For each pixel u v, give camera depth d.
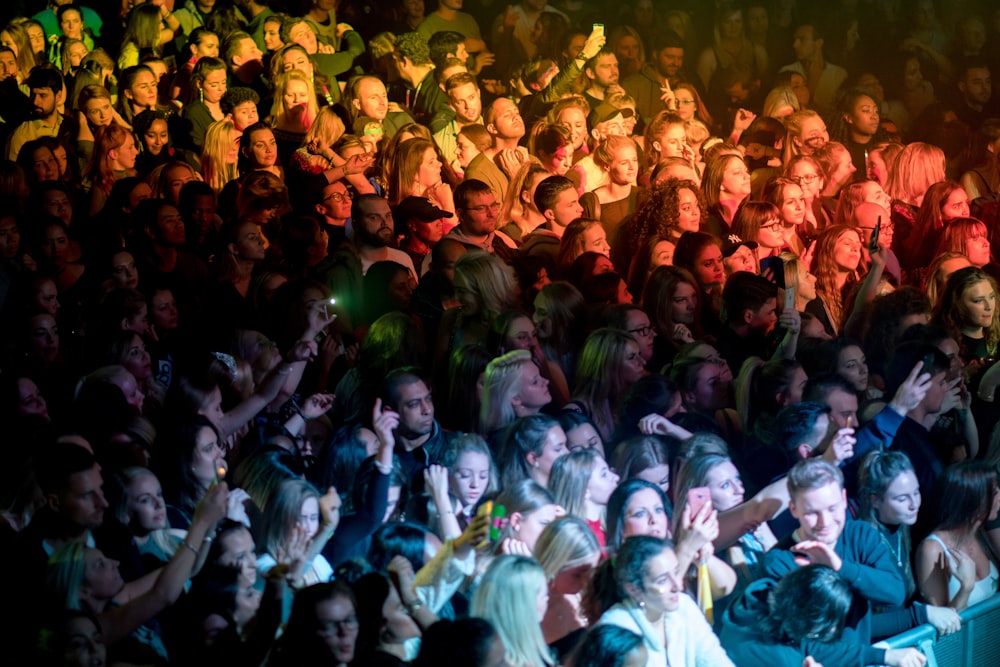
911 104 16.52
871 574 5.89
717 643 5.55
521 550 5.70
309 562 5.77
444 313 8.69
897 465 6.39
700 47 16.80
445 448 6.90
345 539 6.08
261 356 8.04
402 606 5.25
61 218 10.99
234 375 7.29
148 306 8.96
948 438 7.59
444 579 5.45
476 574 5.76
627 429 7.38
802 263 10.59
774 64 16.88
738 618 5.70
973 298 9.31
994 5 16.80
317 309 7.56
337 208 11.43
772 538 6.42
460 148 13.19
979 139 14.45
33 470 5.96
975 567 6.59
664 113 13.41
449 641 4.71
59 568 5.21
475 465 6.42
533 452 6.55
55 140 12.72
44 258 10.16
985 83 16.33
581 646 5.16
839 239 10.88
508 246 11.12
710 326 9.93
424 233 10.90
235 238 9.96
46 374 8.12
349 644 4.89
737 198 12.37
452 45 14.56
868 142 14.77
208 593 5.26
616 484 6.27
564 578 5.60
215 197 11.53
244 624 5.25
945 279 10.50
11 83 15.76
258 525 6.14
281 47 14.95
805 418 6.79
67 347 9.17
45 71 14.54
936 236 11.99
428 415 6.85
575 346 8.58
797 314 8.44
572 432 7.02
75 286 9.85
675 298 9.09
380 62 15.39
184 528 6.21
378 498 6.04
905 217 12.59
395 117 13.86
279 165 13.17
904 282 12.07
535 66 15.12
